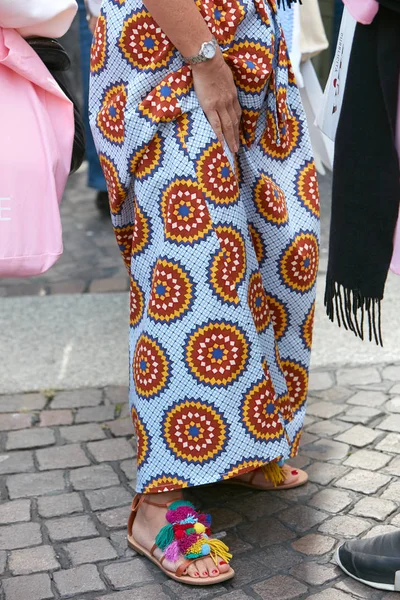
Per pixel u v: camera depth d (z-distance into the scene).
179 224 2.36
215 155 2.36
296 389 2.75
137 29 2.33
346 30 2.44
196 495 2.95
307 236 2.61
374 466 3.04
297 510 2.81
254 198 2.52
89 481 3.06
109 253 5.77
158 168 2.37
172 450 2.47
